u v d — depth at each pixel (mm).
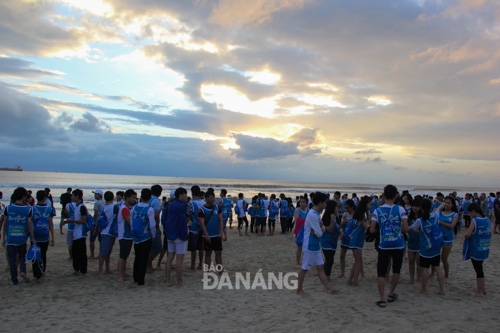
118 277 7172
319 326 4820
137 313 5320
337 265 9219
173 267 8664
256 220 15891
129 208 7473
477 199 19656
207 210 7898
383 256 5750
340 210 12164
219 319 5090
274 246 12555
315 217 6195
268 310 5504
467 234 6527
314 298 6156
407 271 8438
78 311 5383
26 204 7074
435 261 6344
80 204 7754
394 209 5754
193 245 8172
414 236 7078
